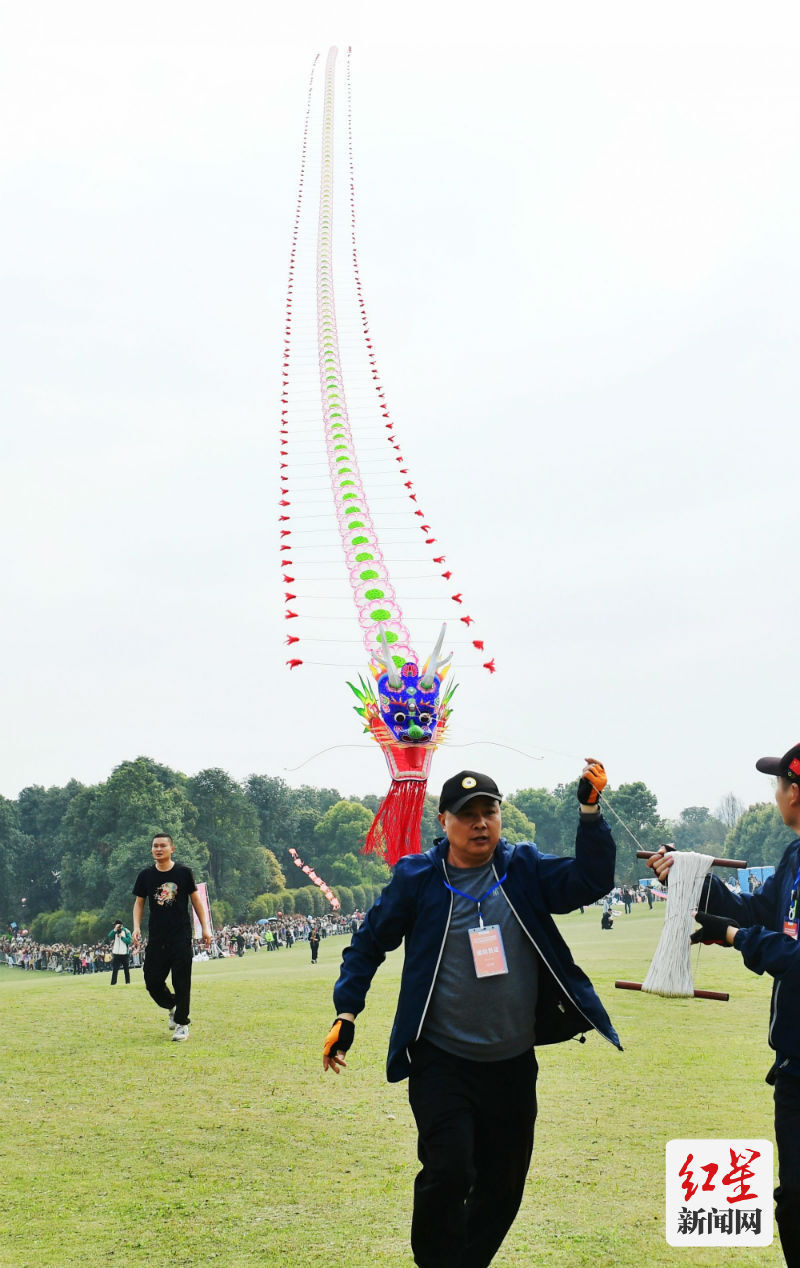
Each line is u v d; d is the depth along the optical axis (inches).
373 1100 383.6
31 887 5285.4
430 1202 217.9
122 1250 257.0
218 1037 496.1
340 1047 237.6
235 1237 263.3
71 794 5452.8
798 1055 220.5
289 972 880.9
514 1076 236.2
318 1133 345.4
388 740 928.9
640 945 1059.3
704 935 243.4
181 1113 368.8
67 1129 351.9
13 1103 382.6
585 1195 285.7
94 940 3799.2
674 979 242.8
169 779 4697.3
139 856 3870.6
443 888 240.5
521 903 237.6
